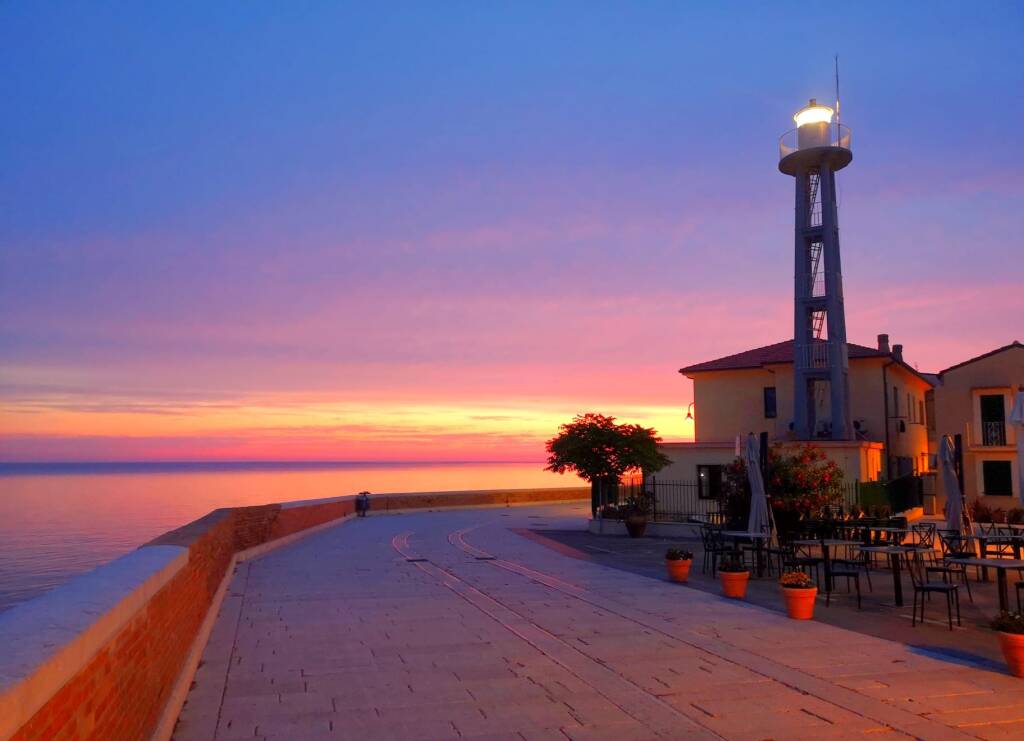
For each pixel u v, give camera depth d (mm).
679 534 26297
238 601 13477
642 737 6727
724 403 35812
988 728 6867
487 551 21984
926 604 12656
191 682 8383
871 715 7211
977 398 32469
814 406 31406
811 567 16969
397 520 36531
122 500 119125
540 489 51344
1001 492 31656
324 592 14469
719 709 7430
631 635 10602
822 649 9711
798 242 31156
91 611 4453
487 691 8062
